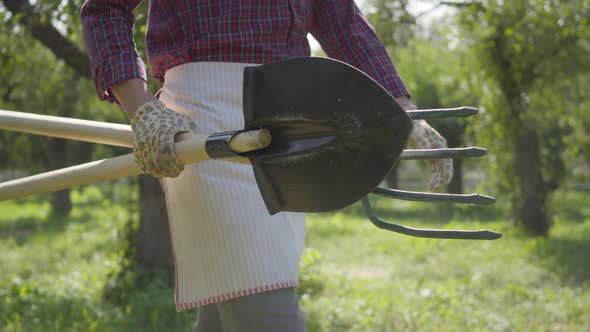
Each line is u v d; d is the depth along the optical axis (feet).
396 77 5.61
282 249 4.89
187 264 5.06
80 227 43.14
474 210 63.82
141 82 4.60
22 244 35.45
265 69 3.96
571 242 34.65
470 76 39.40
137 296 16.35
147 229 18.63
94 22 4.82
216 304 5.53
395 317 14.89
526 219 39.93
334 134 3.87
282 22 5.00
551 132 65.00
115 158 4.84
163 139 4.08
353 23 5.76
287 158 4.01
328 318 14.62
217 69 4.92
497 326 14.03
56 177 5.09
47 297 15.61
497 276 22.04
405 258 27.71
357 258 27.84
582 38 34.27
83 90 36.27
